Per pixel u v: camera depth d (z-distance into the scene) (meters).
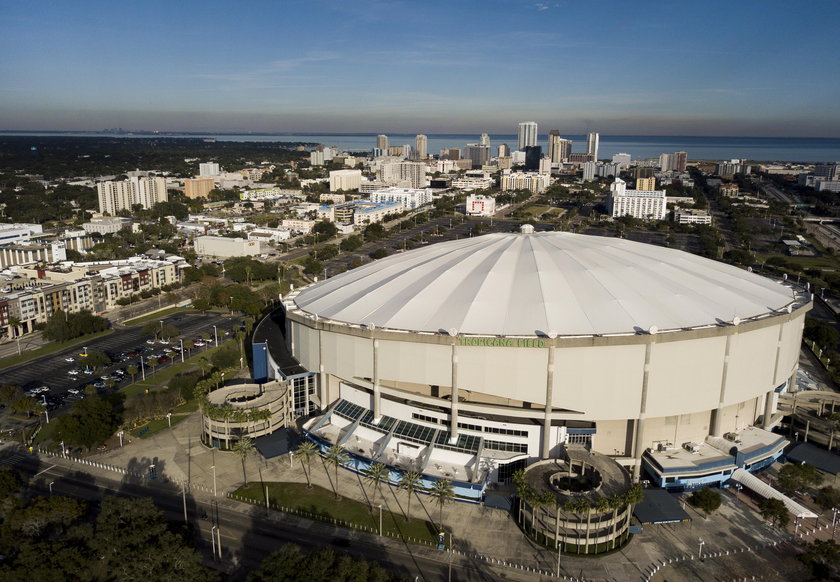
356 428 151.12
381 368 143.62
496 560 113.50
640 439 136.62
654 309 139.00
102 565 102.75
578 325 133.38
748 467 140.38
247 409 154.00
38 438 163.38
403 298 150.12
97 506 130.38
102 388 198.25
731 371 138.12
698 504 125.00
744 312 144.25
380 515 126.06
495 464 136.00
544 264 153.88
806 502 132.00
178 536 105.81
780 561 113.44
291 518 126.44
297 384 162.38
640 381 132.25
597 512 116.69
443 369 137.50
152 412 171.75
